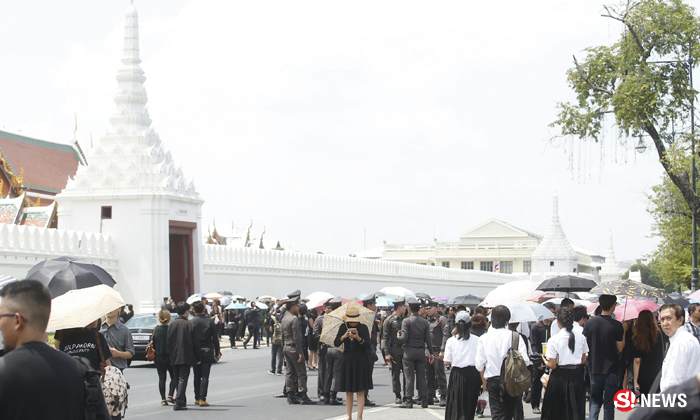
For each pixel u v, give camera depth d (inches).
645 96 917.8
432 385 660.1
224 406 628.1
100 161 1550.2
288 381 650.8
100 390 213.6
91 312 354.0
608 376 462.3
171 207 1531.7
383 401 680.4
